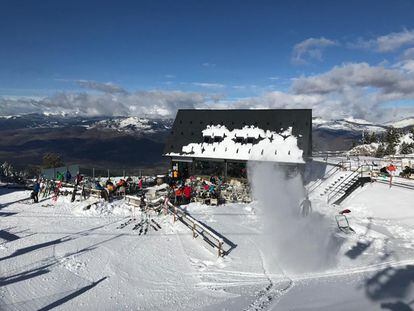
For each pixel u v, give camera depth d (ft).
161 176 112.68
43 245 58.85
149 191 94.53
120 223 71.82
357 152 211.20
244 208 83.66
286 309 40.09
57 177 105.70
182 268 54.65
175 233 67.31
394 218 76.28
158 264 55.21
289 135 104.73
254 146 104.94
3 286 45.42
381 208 81.97
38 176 116.67
